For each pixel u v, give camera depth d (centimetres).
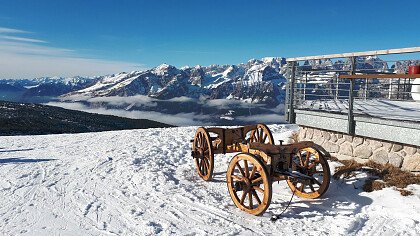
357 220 638
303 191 780
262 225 645
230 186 737
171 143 1468
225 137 921
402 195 698
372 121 807
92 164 1115
